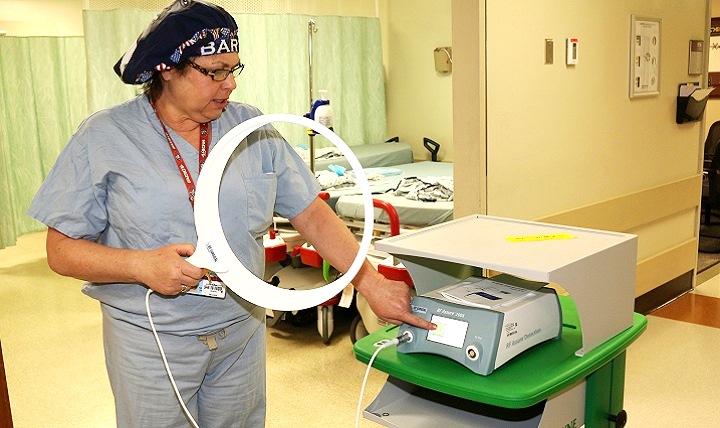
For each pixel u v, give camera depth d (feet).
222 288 4.82
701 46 14.01
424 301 4.83
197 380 5.25
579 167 11.23
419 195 12.24
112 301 5.08
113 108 5.08
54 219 4.82
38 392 10.78
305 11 19.06
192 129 5.13
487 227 5.53
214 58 4.63
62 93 20.77
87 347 12.68
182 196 4.93
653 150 13.03
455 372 4.51
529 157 10.22
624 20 11.75
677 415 9.30
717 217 21.01
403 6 20.34
